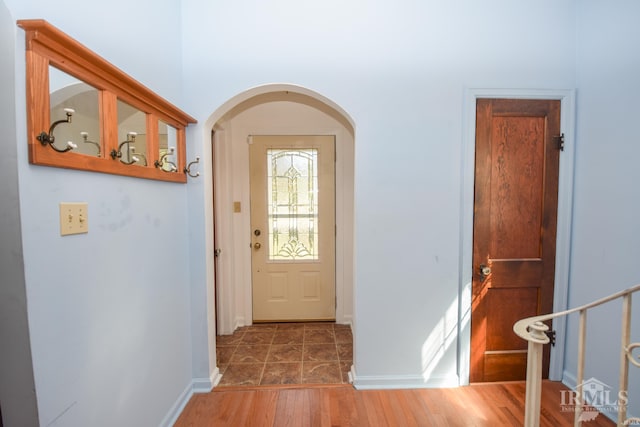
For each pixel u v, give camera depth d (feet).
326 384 6.55
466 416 5.52
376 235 6.24
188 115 5.81
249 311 9.85
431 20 6.09
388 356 6.37
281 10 6.02
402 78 6.11
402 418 5.48
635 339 4.98
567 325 6.33
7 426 2.87
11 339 2.76
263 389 6.36
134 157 4.33
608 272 5.46
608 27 5.43
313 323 9.95
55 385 3.03
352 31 6.06
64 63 3.07
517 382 6.48
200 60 5.99
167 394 5.29
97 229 3.62
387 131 6.16
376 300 6.30
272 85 6.07
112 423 3.89
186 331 6.05
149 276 4.77
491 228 6.31
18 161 2.65
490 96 6.16
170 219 5.45
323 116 9.52
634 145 5.00
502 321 6.43
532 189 6.29
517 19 6.12
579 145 6.08
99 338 3.66
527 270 6.33
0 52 2.65
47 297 2.93
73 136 3.24
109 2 3.88
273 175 9.71
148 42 4.79
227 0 5.97
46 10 2.95
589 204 5.84
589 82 5.85
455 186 6.25
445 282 6.33
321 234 9.82
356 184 6.20
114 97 3.84
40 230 2.85
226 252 9.10
